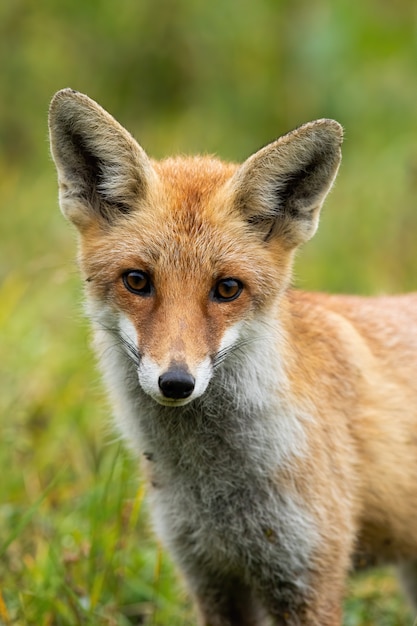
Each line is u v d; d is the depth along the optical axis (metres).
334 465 10.73
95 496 12.70
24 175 23.58
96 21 25.06
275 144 10.27
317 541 10.54
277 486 10.48
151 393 9.52
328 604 10.72
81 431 14.74
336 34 22.64
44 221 21.09
